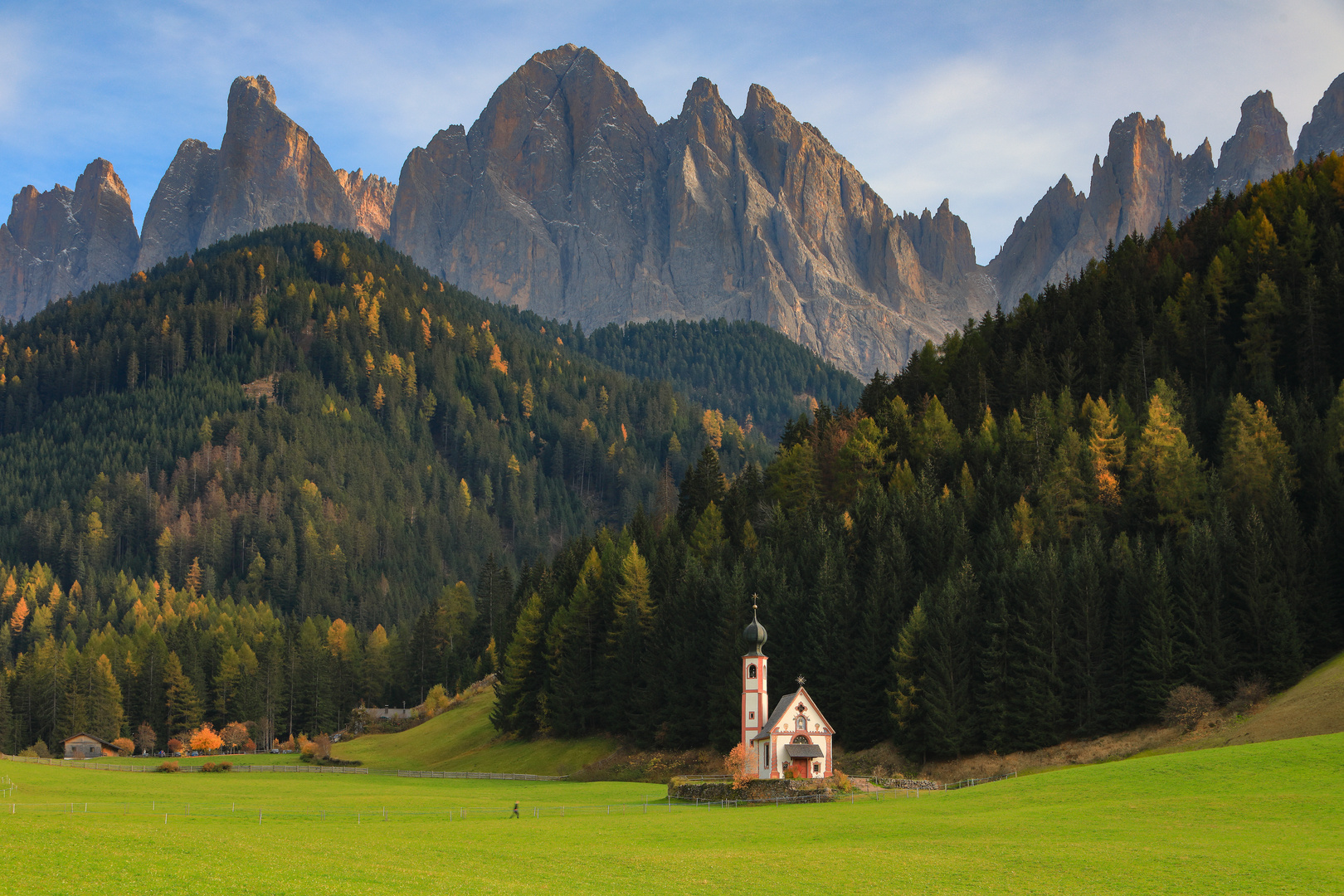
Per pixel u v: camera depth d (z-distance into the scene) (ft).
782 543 437.58
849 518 419.54
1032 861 176.14
